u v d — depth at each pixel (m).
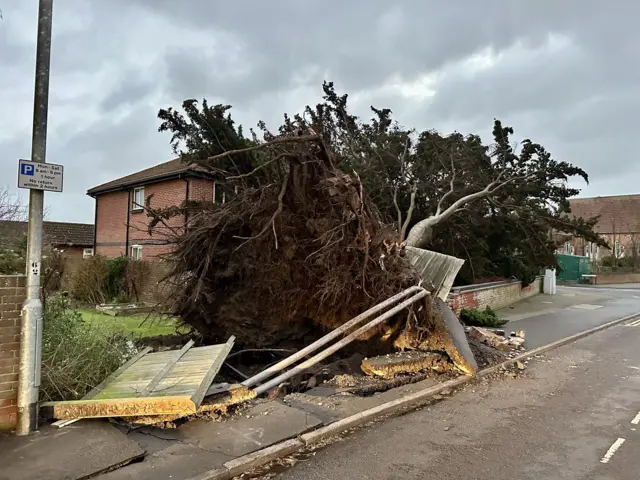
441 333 8.84
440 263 11.41
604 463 4.94
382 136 19.02
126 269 17.61
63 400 5.60
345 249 9.13
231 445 4.98
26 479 4.00
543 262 21.58
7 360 4.86
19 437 4.76
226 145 13.70
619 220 52.62
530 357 10.64
